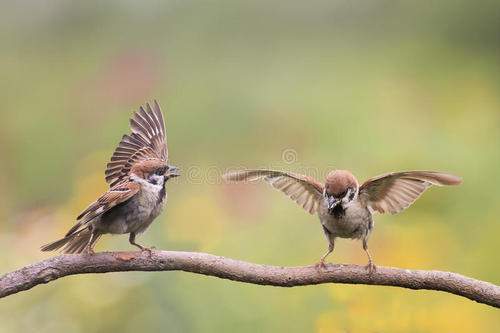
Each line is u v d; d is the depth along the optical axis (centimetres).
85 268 621
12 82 2180
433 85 2259
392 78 2323
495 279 1099
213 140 1805
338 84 2228
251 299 916
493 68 2466
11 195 1509
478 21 2669
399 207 698
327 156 1591
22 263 1002
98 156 1222
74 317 909
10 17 2734
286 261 1062
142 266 625
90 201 1086
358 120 1870
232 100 1933
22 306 909
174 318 907
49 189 1652
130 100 1869
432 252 1075
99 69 2136
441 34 2738
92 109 1869
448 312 909
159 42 2473
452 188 1301
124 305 914
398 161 1491
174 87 1994
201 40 2527
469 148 1584
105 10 2709
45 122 1806
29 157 1706
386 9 2888
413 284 619
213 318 906
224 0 2680
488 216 1263
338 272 621
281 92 2105
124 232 722
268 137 1752
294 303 919
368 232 702
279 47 2620
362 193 693
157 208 732
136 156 797
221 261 625
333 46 2692
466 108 2039
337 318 901
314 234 1123
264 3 2753
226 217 1153
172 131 1819
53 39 2638
